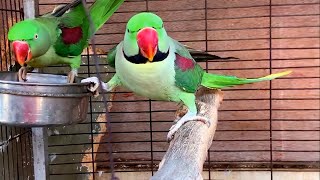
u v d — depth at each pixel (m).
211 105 1.29
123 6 1.84
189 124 1.13
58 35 1.25
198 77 1.20
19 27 1.14
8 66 1.52
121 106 1.90
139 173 1.90
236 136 1.89
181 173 0.80
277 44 1.84
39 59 1.23
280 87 1.86
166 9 1.84
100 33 1.85
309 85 1.85
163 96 1.18
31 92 1.06
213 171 1.89
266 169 1.86
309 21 1.81
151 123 1.88
